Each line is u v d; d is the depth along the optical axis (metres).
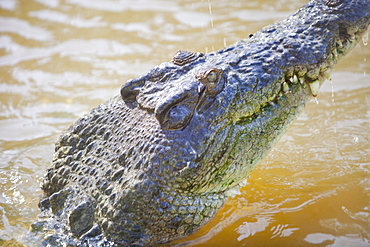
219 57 13.59
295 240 13.51
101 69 26.25
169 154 12.19
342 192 15.35
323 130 19.33
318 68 13.52
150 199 12.27
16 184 16.45
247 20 29.36
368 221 13.85
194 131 12.33
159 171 12.20
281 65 13.23
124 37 29.38
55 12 33.25
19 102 23.66
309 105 21.27
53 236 13.17
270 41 13.76
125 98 13.74
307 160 17.41
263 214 14.70
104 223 12.67
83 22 31.69
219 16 30.45
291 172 16.75
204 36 28.16
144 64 26.19
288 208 14.89
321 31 13.82
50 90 24.62
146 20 31.23
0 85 25.28
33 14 33.06
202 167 12.39
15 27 31.31
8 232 13.89
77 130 14.32
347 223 13.90
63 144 14.59
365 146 17.92
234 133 12.77
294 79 13.41
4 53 28.44
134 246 12.72
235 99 12.72
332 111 20.59
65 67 26.73
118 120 13.62
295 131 19.48
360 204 14.66
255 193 15.73
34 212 14.64
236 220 14.49
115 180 12.76
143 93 13.30
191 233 13.52
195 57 13.62
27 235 13.57
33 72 26.44
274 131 13.42
